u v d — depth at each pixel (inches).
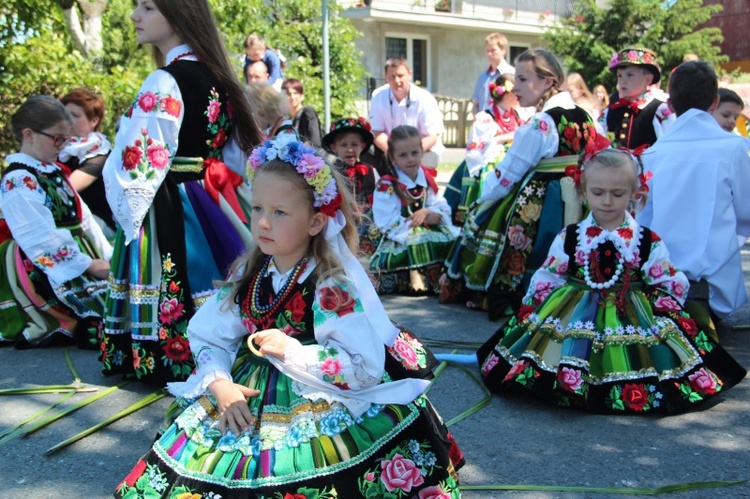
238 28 455.2
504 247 193.8
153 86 133.6
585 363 133.6
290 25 485.7
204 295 138.9
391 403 91.3
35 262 168.1
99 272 173.0
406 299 221.9
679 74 176.1
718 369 141.0
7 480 113.7
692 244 167.8
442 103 834.8
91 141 200.2
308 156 92.4
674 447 120.5
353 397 90.7
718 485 107.5
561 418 132.5
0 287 176.9
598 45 703.1
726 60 723.4
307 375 89.4
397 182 231.8
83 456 121.3
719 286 167.6
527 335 142.1
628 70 224.2
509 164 190.2
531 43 944.3
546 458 117.3
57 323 177.8
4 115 347.6
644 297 140.0
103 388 149.6
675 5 710.5
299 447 88.0
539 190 191.6
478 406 136.3
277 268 97.0
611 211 139.5
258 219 93.1
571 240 143.0
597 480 110.3
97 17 441.1
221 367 94.5
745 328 182.1
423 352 99.1
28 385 152.3
